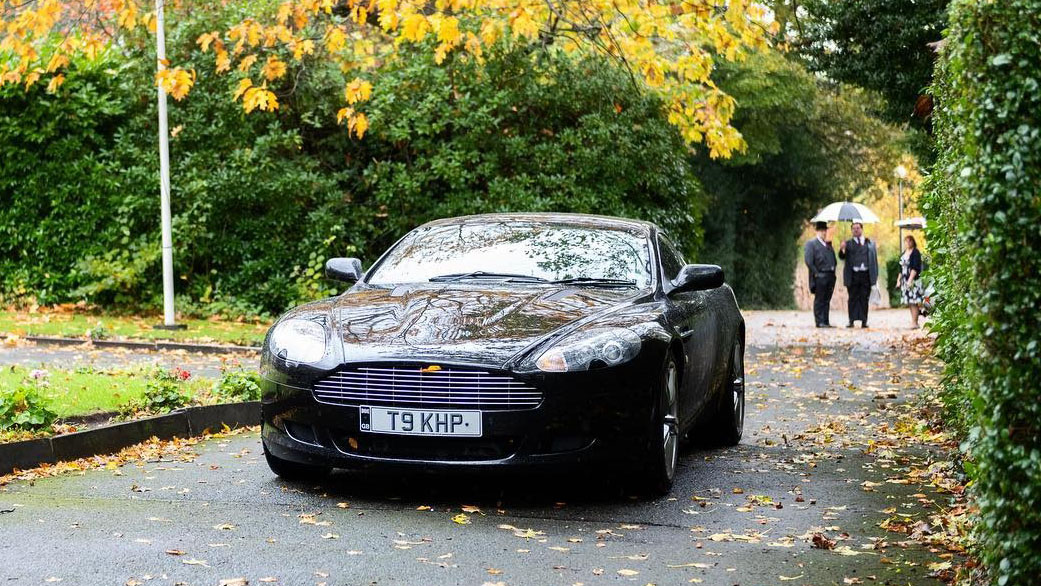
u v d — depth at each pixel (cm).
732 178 4056
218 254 1811
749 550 525
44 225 1758
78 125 1766
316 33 1822
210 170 1800
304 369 618
